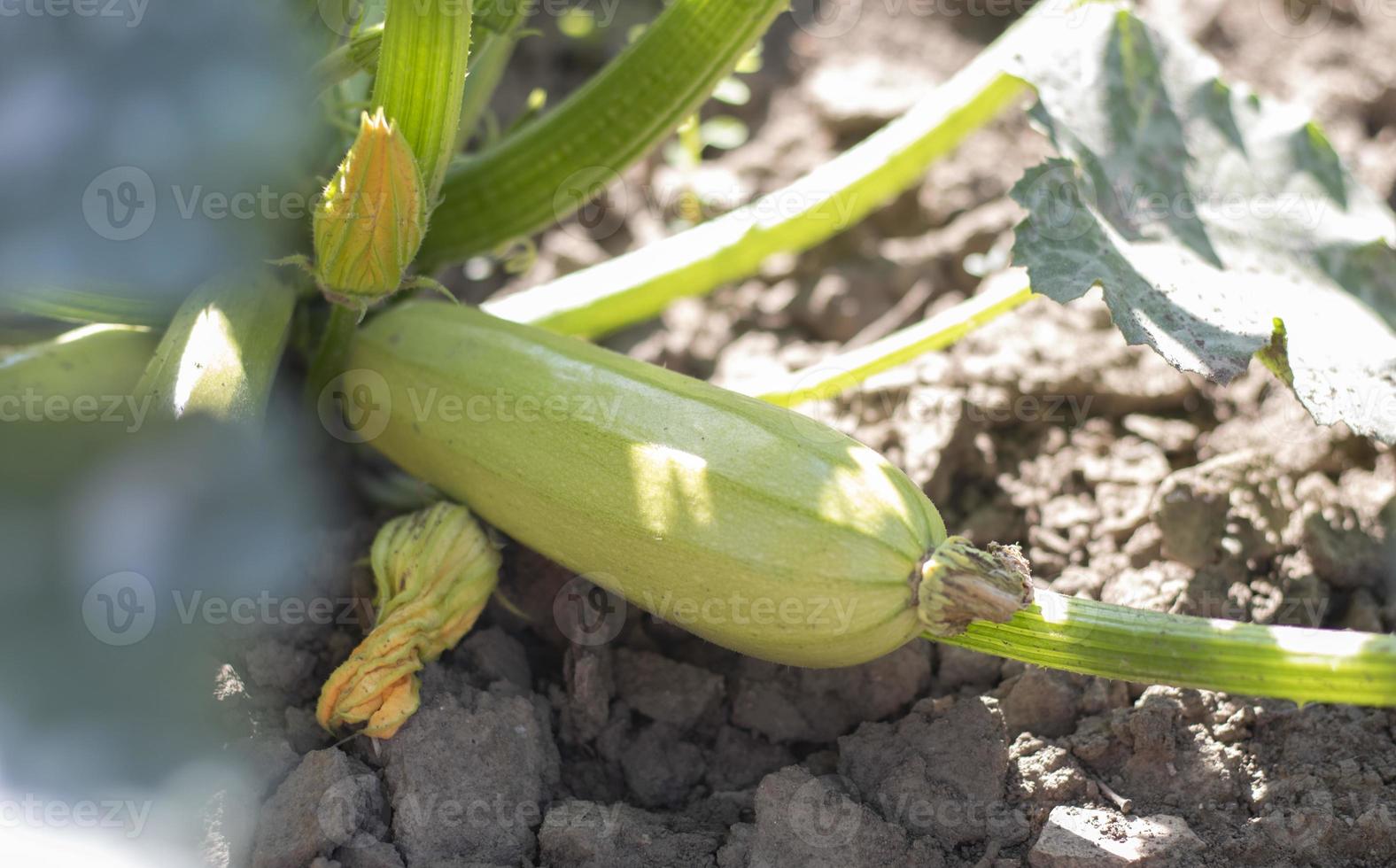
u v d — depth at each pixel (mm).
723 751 756
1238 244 790
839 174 873
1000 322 899
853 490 691
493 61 814
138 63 686
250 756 708
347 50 717
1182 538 793
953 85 880
